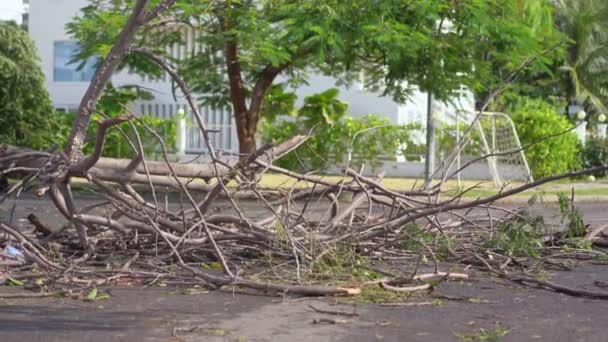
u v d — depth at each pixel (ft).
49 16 97.35
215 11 52.75
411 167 85.15
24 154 26.89
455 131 81.20
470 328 19.48
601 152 90.02
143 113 93.61
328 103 81.20
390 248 29.07
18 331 18.84
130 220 26.91
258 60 55.06
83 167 25.14
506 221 29.94
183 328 19.10
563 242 31.42
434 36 54.03
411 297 22.80
